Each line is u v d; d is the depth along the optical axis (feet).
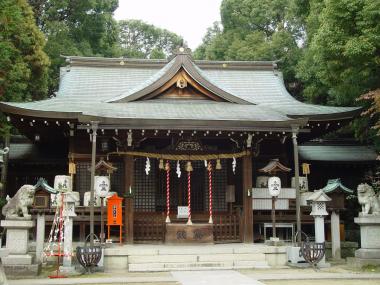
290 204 57.36
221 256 45.88
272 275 39.37
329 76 57.98
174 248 47.32
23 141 72.90
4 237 49.06
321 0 68.28
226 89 65.77
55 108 54.34
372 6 47.37
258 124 50.96
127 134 51.75
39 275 40.83
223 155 54.54
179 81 59.47
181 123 50.11
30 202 41.96
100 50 118.32
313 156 70.64
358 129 65.57
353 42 49.11
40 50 76.02
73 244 49.37
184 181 59.82
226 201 59.93
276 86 76.74
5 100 63.05
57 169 68.39
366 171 71.92
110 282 36.11
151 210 59.21
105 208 53.83
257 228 61.57
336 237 50.31
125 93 63.77
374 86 56.03
